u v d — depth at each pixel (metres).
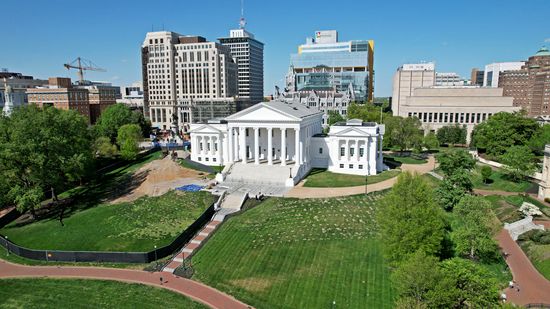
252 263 57.34
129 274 56.66
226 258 59.38
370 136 100.50
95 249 64.31
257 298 49.50
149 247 63.91
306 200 78.62
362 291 49.28
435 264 40.31
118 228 71.81
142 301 49.62
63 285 54.09
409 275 38.59
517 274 54.66
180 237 64.44
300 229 66.19
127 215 77.19
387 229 50.06
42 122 83.38
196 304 48.78
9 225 76.81
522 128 120.44
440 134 159.12
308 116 104.94
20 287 53.97
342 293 49.16
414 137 129.62
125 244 65.38
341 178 96.62
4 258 63.31
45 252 61.72
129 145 119.69
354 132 101.00
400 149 140.38
